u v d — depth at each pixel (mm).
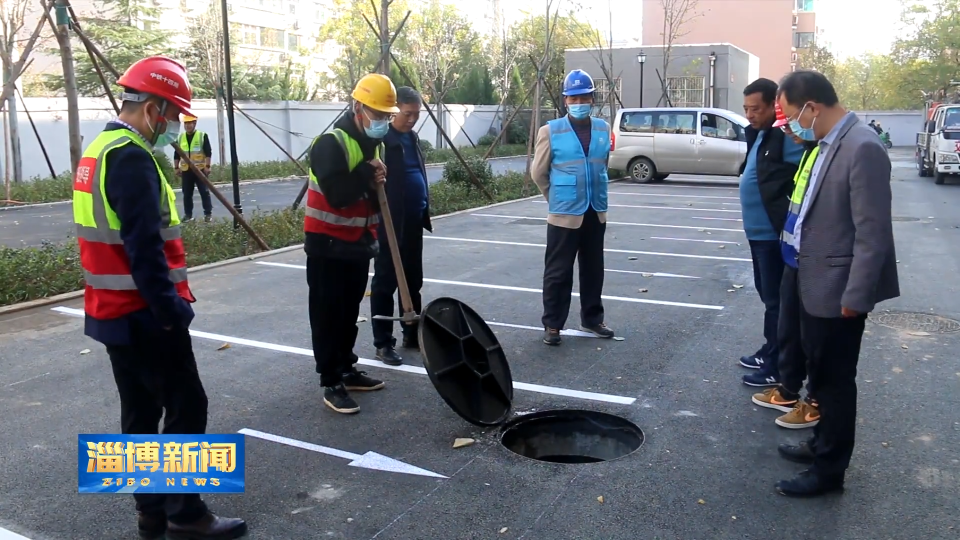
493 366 4797
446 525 3498
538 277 8586
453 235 11523
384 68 13312
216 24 27453
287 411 4828
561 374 5438
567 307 6090
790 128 3693
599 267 6223
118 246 3025
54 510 3660
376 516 3582
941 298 7520
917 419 4590
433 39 39031
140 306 3088
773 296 4977
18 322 6906
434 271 8914
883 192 3354
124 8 28594
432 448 4297
